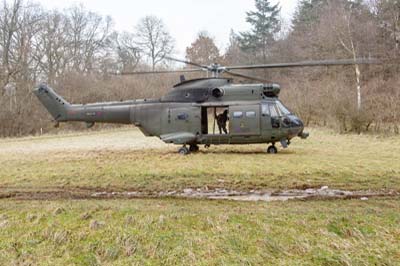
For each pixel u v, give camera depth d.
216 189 6.24
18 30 25.33
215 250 3.63
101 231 4.14
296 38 35.94
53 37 29.52
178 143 10.36
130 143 14.65
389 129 15.67
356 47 24.36
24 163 9.11
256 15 46.03
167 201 5.47
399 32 24.64
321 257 3.46
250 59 43.12
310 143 13.10
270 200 5.46
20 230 4.23
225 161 8.85
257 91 10.06
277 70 33.38
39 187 6.52
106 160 9.47
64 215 4.68
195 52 43.75
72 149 12.55
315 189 6.09
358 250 3.57
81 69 33.72
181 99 10.48
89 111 11.14
